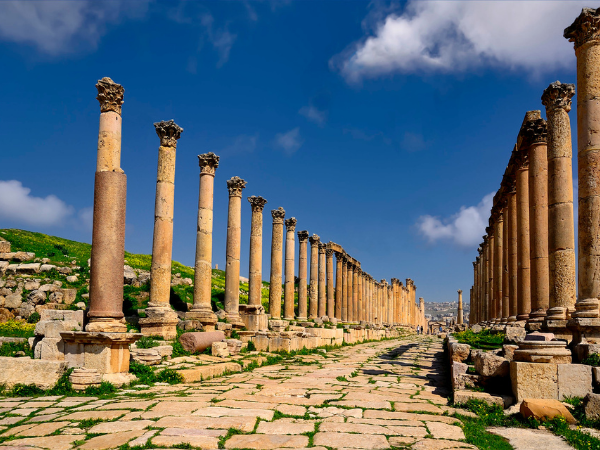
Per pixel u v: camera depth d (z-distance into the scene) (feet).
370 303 228.22
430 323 465.47
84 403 38.65
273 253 123.03
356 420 34.86
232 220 99.14
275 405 39.29
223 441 29.01
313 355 87.15
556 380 38.99
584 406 35.53
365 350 106.63
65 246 160.45
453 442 29.89
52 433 30.22
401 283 302.86
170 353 61.46
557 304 57.26
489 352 50.21
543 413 35.65
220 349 68.39
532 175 72.54
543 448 29.68
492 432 33.71
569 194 58.70
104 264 50.96
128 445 27.81
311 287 155.53
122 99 54.95
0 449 27.12
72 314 51.72
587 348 42.55
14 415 34.68
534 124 72.64
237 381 52.60
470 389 43.80
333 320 159.12
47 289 106.52
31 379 44.47
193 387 47.85
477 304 200.03
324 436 30.50
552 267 58.18
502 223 116.16
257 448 28.02
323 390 47.09
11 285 106.93
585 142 52.54
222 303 124.06
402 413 37.52
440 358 87.20
